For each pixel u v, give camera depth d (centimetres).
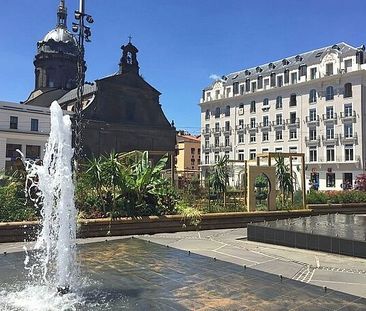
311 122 6200
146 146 6731
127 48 6781
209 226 1430
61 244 752
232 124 7506
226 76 8162
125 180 1357
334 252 945
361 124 5656
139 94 6794
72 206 793
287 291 608
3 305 546
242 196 2217
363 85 5697
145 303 549
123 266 761
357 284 679
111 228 1245
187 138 9631
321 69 6153
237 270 737
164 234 1266
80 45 2172
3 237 1088
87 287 624
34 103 7181
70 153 803
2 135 5044
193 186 2364
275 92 6775
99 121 6244
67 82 7556
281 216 1673
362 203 2266
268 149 6838
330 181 5969
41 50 7538
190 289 614
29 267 752
